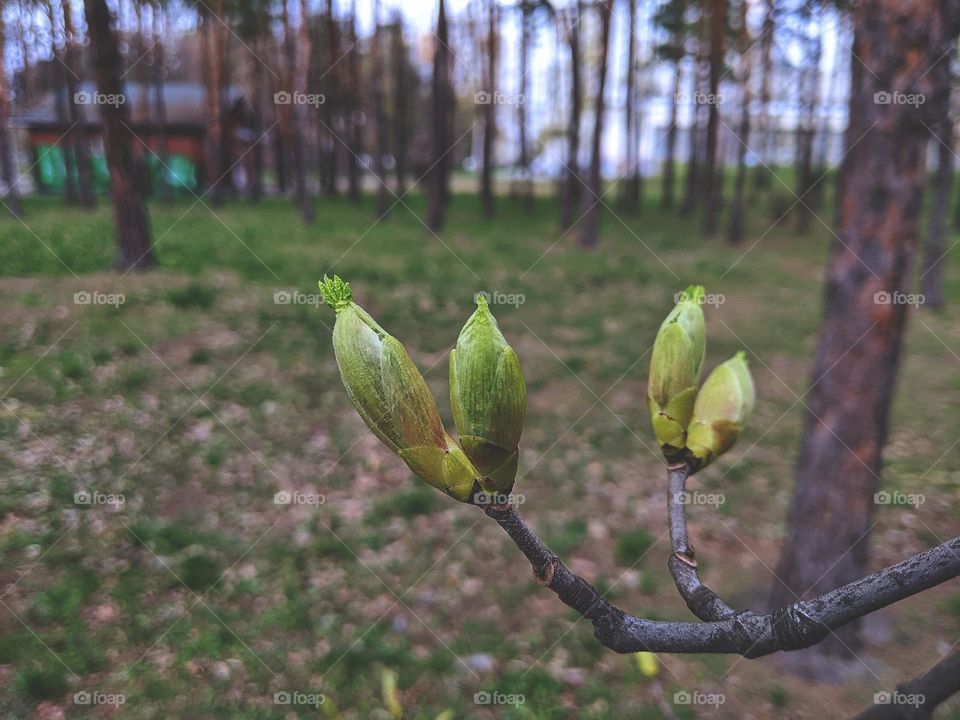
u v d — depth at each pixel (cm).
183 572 542
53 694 434
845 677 435
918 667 442
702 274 1533
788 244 1989
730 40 2039
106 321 956
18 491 606
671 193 2825
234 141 3225
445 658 477
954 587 516
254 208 2475
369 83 3312
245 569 555
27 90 2233
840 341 423
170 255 1360
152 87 3019
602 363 973
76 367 809
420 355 959
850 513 434
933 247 1209
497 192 3425
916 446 729
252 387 820
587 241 1856
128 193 1209
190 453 688
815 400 441
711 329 1109
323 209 2558
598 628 70
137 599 514
